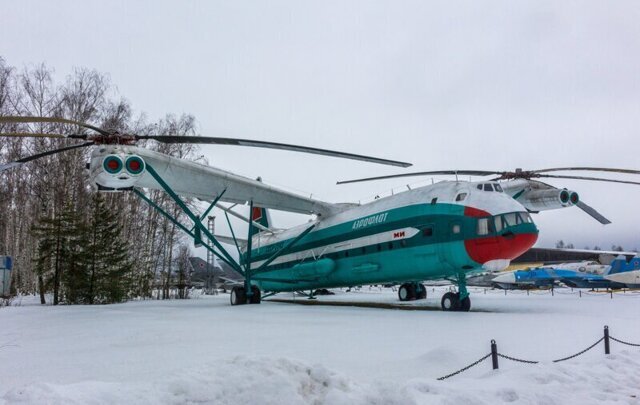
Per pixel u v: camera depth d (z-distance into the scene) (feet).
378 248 59.00
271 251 84.64
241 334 30.58
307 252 73.92
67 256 78.74
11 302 78.84
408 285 74.84
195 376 14.48
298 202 68.59
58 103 95.40
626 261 108.06
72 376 18.58
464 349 24.43
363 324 36.29
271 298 96.94
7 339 30.14
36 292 98.63
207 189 63.16
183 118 115.03
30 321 42.47
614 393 17.17
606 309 49.55
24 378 18.38
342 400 13.60
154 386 14.12
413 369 19.89
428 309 53.36
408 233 54.49
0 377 18.58
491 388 16.34
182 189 62.59
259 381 14.05
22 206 97.66
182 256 120.47
